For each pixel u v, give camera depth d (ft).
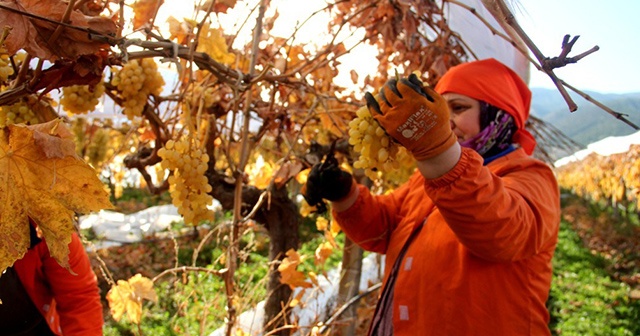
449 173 4.06
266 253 20.43
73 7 3.15
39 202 2.73
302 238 24.35
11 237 2.65
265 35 6.84
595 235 33.45
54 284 5.16
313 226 26.37
